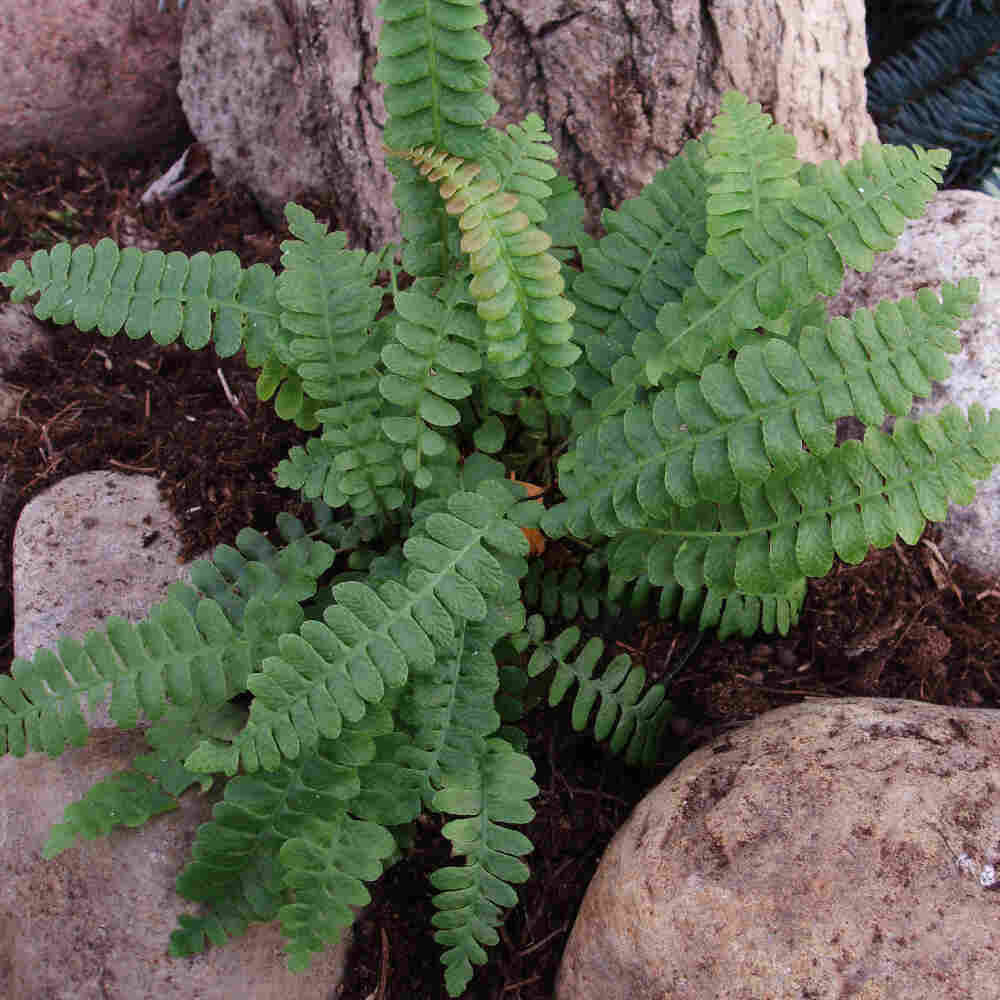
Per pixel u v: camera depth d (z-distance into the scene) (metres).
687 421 0.39
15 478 0.53
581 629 0.49
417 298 0.40
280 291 0.41
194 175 0.67
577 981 0.40
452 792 0.39
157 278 0.43
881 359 0.37
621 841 0.41
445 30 0.38
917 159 0.39
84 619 0.47
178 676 0.39
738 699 0.48
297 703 0.36
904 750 0.38
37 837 0.43
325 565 0.42
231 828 0.39
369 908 0.45
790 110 0.53
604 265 0.46
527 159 0.44
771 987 0.34
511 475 0.48
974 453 0.37
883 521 0.38
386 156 0.57
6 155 0.67
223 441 0.53
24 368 0.57
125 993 0.41
